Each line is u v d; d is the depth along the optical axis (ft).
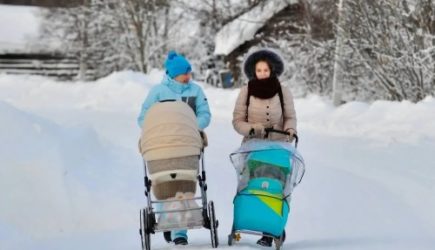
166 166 33.12
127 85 128.77
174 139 32.99
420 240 36.50
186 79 36.68
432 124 81.71
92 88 133.59
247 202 33.53
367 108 96.99
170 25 213.25
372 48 118.83
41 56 248.93
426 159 62.54
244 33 195.00
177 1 213.87
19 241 37.52
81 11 224.94
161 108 33.88
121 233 39.86
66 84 144.46
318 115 98.32
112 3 214.90
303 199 47.24
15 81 153.38
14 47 251.39
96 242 37.70
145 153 33.50
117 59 217.97
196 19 218.38
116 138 69.00
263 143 35.14
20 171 43.62
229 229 40.32
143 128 33.96
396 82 114.62
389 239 36.83
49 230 40.65
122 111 102.12
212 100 119.44
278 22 182.19
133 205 44.16
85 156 50.06
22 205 41.65
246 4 213.05
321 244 35.60
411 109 88.53
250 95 36.24
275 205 33.24
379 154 65.36
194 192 34.17
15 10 298.76
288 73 159.22
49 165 44.62
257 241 35.12
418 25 112.37
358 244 35.55
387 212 43.70
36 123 48.67
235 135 77.66
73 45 232.53
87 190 44.21
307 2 157.07
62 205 42.52
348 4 123.24
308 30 156.87
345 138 76.33
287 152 34.73
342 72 125.70
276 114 36.22
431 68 110.22
